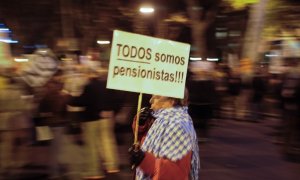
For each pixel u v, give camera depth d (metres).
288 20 19.94
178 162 2.94
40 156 8.81
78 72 6.96
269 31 20.03
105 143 7.44
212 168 8.23
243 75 15.69
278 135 11.00
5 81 6.90
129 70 3.14
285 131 9.55
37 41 25.52
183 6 22.41
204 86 10.45
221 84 15.81
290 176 7.80
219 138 11.64
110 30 23.94
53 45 24.20
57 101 7.05
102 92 7.04
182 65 3.28
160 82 3.22
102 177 7.39
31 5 24.61
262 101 15.97
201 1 20.67
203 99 10.42
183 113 3.16
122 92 7.61
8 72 6.96
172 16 22.12
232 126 14.19
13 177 7.34
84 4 23.64
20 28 25.11
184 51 3.28
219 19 25.61
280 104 10.88
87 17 23.78
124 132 10.46
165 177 2.92
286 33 19.89
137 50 3.16
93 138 7.20
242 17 23.75
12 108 7.07
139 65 3.17
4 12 24.59
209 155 9.43
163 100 3.23
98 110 7.07
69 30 23.58
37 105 7.56
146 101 9.48
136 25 22.38
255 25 17.11
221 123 14.88
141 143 3.28
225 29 26.78
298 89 9.25
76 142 8.04
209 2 20.62
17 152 7.68
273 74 15.52
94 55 7.85
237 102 15.77
